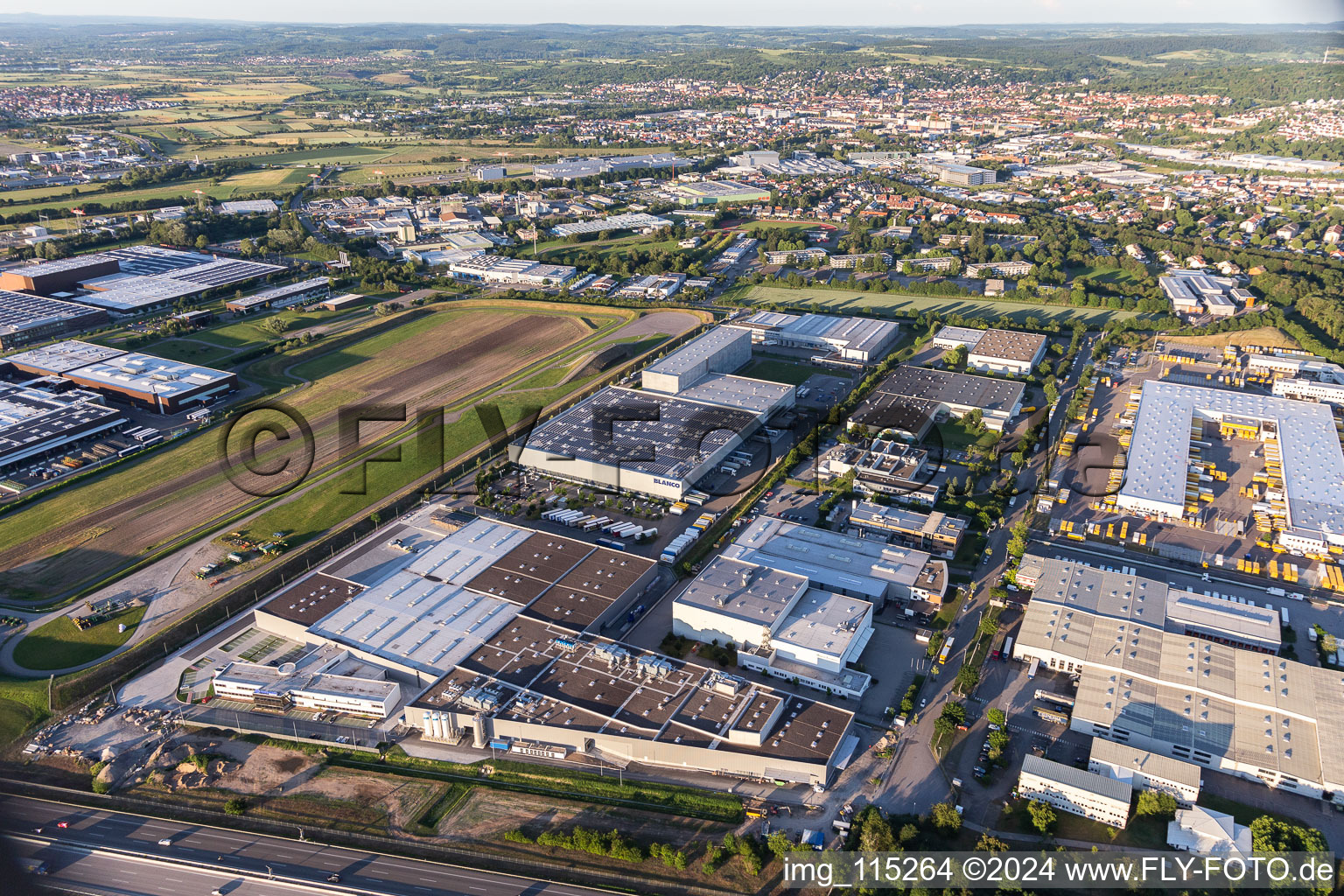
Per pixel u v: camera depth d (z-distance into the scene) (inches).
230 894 5354.3
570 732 6392.7
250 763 6392.7
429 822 5895.7
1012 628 7736.2
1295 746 6186.0
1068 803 5861.2
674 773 6314.0
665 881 5457.7
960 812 5831.7
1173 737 6294.3
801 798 6058.1
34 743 6535.4
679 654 7500.0
